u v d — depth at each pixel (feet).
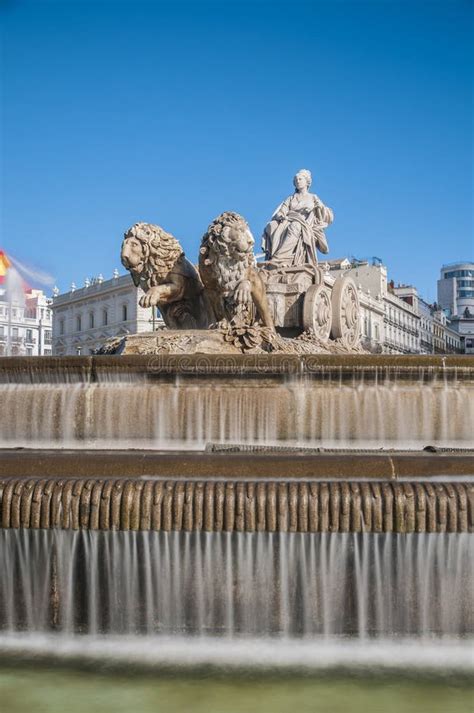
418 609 18.76
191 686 17.11
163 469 20.06
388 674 17.72
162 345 32.50
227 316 34.47
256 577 18.88
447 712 15.90
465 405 27.91
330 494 18.56
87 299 256.52
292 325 48.65
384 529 18.44
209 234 34.99
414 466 19.81
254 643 19.02
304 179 54.39
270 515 18.51
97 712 15.87
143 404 28.45
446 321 385.70
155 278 37.22
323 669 17.93
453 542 18.56
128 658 18.54
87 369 28.96
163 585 19.03
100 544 19.11
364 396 28.07
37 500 19.12
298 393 28.14
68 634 19.31
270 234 53.36
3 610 19.54
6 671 17.88
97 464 20.35
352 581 18.78
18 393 29.37
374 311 250.57
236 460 20.26
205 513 18.65
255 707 16.10
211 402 28.27
